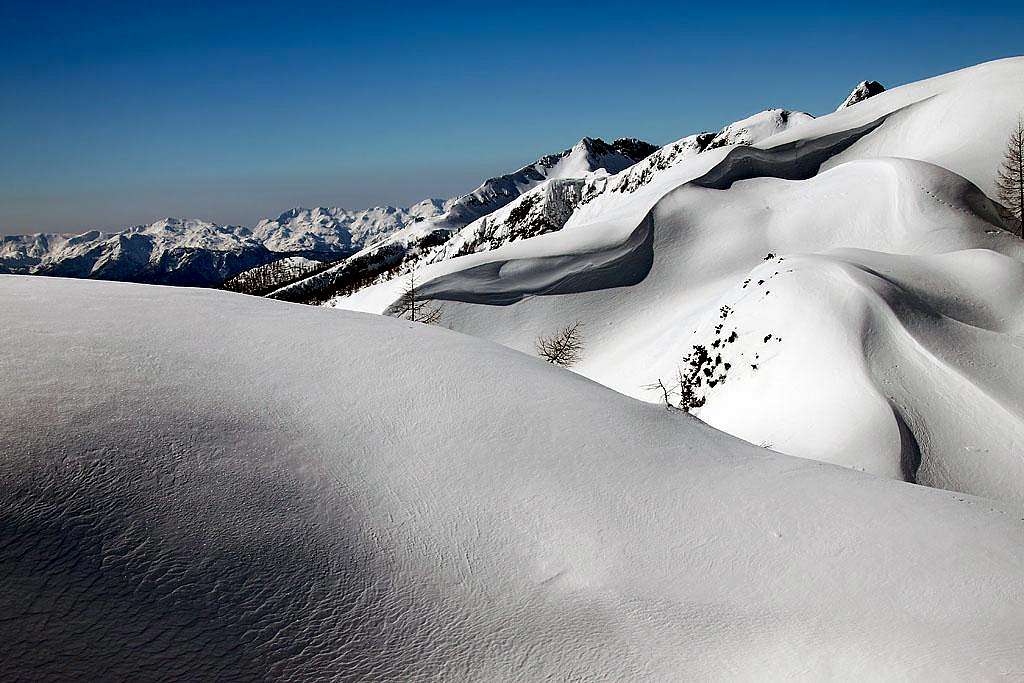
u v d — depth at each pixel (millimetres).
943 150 93375
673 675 8500
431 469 11703
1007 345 34906
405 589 9297
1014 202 78688
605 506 11672
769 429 32000
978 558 11102
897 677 8320
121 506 8812
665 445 14047
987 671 8398
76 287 15633
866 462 26016
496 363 15891
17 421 9523
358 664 8070
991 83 99188
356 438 12008
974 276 43031
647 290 74375
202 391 11898
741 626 9391
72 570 7828
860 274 38125
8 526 7969
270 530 9391
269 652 7867
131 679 7023
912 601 9977
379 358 14883
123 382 11383
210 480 9805
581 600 9688
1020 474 25672
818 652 8867
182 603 8000
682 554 10836
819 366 33438
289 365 13789
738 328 40250
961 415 28984
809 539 11359
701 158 100062
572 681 8312
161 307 15211
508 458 12422
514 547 10469
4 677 6609
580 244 80000
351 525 10039
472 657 8484
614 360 58938
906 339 33531
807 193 81750
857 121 106188
